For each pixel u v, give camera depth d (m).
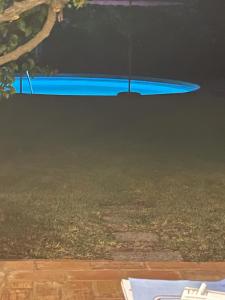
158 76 24.17
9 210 5.56
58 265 4.15
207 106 13.65
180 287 2.59
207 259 4.47
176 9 23.61
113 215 5.52
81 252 4.57
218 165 7.83
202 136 10.11
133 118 11.77
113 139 9.62
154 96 14.91
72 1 2.84
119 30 23.58
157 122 11.40
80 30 24.48
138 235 4.99
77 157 8.15
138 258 4.46
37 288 3.74
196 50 23.88
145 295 2.50
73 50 24.91
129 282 2.63
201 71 24.03
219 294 2.29
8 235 4.89
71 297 3.61
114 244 4.75
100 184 6.66
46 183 6.63
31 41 3.03
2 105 12.55
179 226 5.23
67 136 9.81
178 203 5.95
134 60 24.69
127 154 8.44
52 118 11.46
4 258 4.38
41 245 4.69
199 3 23.28
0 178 6.84
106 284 3.82
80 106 12.96
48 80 23.70
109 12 23.78
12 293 3.65
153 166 7.68
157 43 24.20
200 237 4.95
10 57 3.08
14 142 9.20
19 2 2.71
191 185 6.70
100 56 24.97
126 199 6.08
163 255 4.54
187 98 14.80
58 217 5.40
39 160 7.93
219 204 5.93
